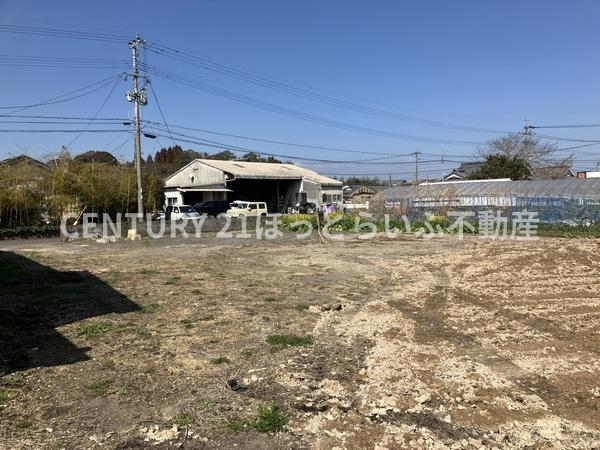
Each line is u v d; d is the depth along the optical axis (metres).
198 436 3.57
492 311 7.38
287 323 6.68
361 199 54.34
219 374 4.79
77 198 26.33
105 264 12.59
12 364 5.02
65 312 7.27
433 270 11.55
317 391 4.37
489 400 4.15
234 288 9.23
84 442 3.48
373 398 4.21
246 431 3.64
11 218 23.92
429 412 3.94
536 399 4.16
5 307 7.47
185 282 9.87
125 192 29.33
